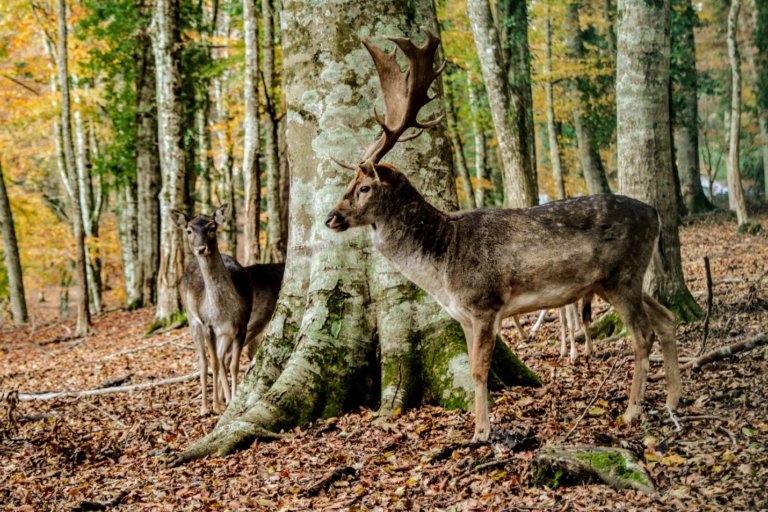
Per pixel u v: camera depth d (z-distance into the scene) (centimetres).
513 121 1418
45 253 2692
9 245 2281
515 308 568
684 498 405
